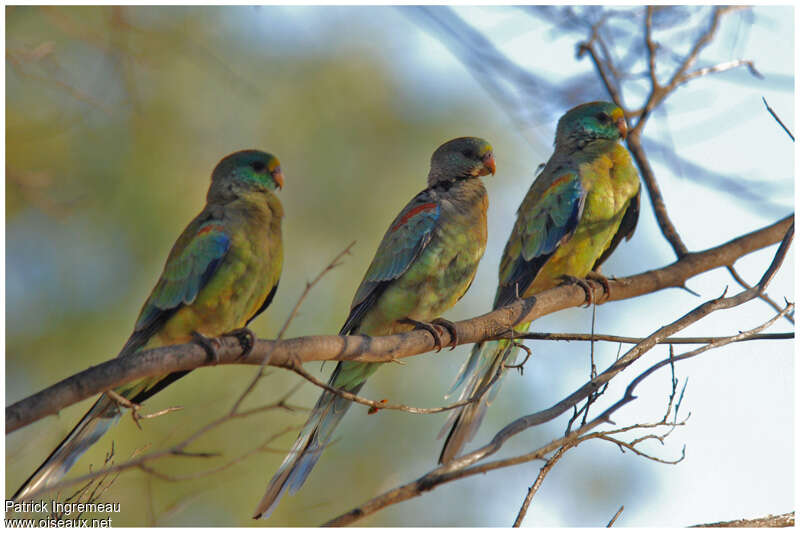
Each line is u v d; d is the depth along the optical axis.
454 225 9.92
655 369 7.17
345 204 14.00
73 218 13.17
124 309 12.88
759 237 10.49
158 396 11.64
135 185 13.38
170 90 13.76
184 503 7.67
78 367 12.63
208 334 9.03
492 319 9.29
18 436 9.72
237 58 14.14
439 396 13.01
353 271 13.59
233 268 8.90
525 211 11.20
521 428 6.71
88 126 13.37
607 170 11.10
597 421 6.89
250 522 11.23
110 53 12.59
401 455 12.57
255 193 9.47
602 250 11.34
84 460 10.81
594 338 8.05
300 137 14.24
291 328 12.94
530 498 6.46
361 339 8.19
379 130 14.48
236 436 11.70
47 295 12.93
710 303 8.38
